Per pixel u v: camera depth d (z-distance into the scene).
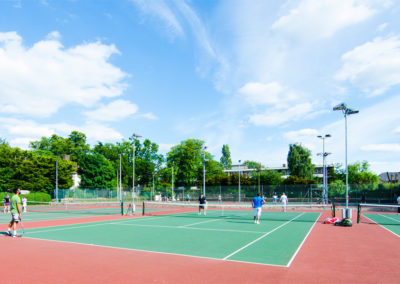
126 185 81.56
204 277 6.27
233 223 17.33
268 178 59.97
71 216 22.83
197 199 48.53
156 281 6.00
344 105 21.86
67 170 61.12
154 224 16.73
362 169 77.50
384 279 6.16
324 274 6.50
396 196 38.38
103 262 7.59
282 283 5.88
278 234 12.66
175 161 71.50
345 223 15.63
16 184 53.47
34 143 82.81
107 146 86.25
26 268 7.02
